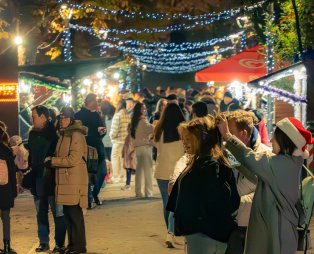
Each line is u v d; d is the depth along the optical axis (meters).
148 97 31.12
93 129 15.63
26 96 21.81
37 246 11.51
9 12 22.39
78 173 10.55
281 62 19.20
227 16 31.22
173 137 11.95
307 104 15.57
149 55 41.34
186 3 33.59
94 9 26.55
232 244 7.26
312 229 12.04
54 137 10.93
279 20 19.30
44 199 11.00
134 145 17.05
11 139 15.99
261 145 7.38
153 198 16.98
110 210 15.13
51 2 25.17
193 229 6.70
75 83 21.84
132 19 33.00
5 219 10.79
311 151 13.96
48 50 29.95
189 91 34.97
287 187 6.55
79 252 10.77
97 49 35.31
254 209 6.67
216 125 6.91
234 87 25.19
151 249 10.98
